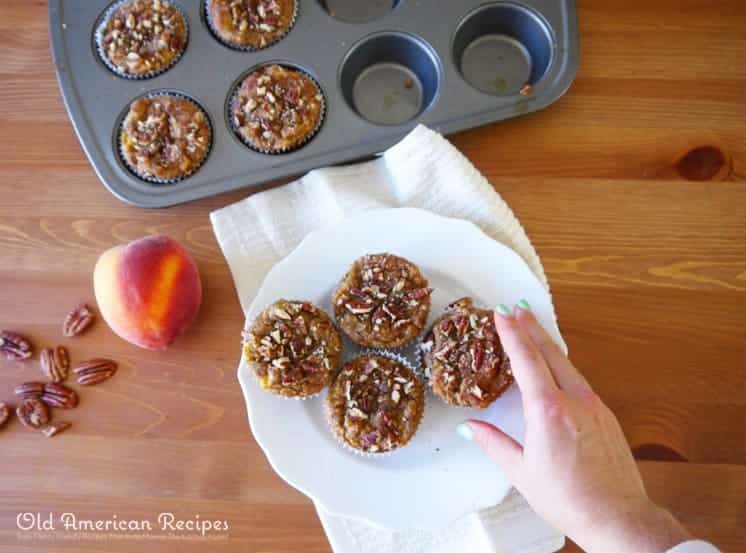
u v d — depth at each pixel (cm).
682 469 44
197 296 45
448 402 43
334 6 54
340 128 49
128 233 48
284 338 43
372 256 45
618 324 47
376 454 43
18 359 45
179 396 45
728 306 47
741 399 45
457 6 51
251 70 50
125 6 50
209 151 49
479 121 49
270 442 42
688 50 51
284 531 44
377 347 45
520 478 38
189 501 44
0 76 50
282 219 48
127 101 49
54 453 44
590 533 36
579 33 51
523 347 38
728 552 43
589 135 50
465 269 46
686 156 49
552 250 48
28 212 48
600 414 37
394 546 43
